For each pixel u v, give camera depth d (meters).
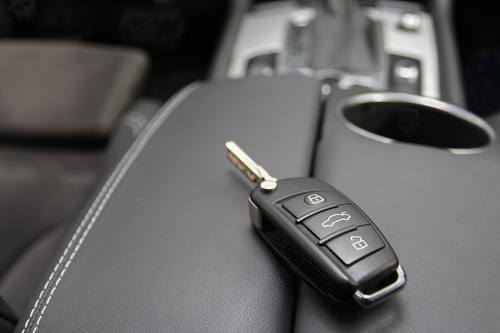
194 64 1.51
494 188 0.44
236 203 0.43
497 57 1.18
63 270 0.39
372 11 1.08
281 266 0.37
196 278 0.36
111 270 0.37
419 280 0.35
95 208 0.45
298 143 0.50
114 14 1.33
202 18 1.34
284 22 1.04
